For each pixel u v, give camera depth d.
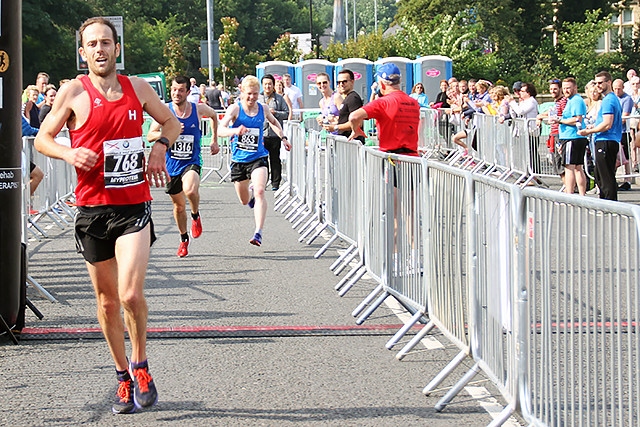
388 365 7.36
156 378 7.03
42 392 6.71
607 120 15.77
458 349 7.78
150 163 6.12
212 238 14.44
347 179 11.38
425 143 27.23
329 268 11.66
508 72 66.75
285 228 15.52
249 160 13.23
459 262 6.70
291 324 8.66
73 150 5.82
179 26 97.62
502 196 5.73
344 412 6.23
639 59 66.12
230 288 10.44
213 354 7.69
